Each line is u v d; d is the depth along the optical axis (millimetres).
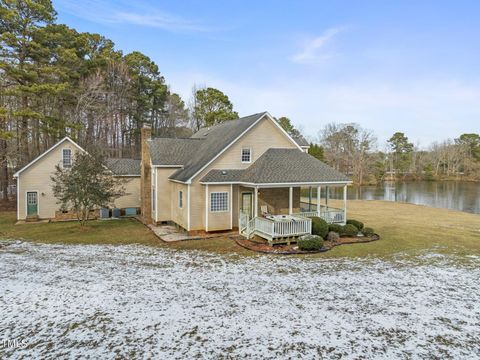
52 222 20438
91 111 34500
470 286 9539
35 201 21328
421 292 9016
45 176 21406
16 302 8141
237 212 17141
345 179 16969
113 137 39500
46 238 15891
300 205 20109
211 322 7141
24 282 9531
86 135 32469
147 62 43562
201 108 46219
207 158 17219
